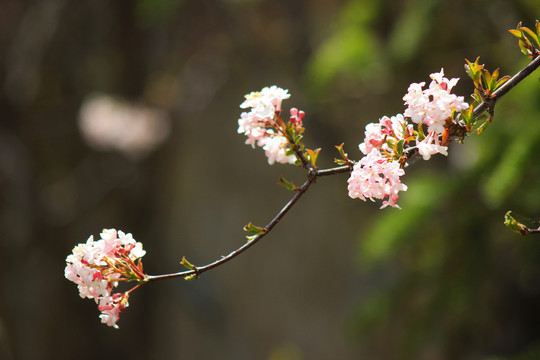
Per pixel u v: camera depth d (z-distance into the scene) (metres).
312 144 6.62
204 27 6.40
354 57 3.84
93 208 7.30
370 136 1.29
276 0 6.06
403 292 3.02
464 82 4.05
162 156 7.67
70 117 6.94
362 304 3.20
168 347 8.56
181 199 8.60
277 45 6.20
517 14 3.67
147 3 4.75
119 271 1.26
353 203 8.42
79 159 7.29
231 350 8.98
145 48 6.63
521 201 2.66
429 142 1.21
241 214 9.19
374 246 2.91
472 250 2.81
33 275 7.04
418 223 2.85
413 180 3.06
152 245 8.14
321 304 8.86
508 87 1.24
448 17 3.64
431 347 3.33
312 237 9.06
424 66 3.82
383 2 3.96
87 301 7.60
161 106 6.97
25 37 6.56
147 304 8.20
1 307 6.84
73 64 6.77
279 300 9.12
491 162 2.76
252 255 9.35
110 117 6.35
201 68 6.89
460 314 2.97
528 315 3.73
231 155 8.93
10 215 6.69
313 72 3.96
